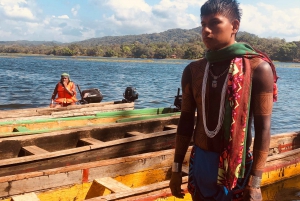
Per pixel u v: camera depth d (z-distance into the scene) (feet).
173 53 460.14
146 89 74.18
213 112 6.23
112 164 14.80
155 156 16.22
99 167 14.44
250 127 6.19
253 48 6.15
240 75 5.81
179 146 7.09
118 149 18.17
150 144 19.69
